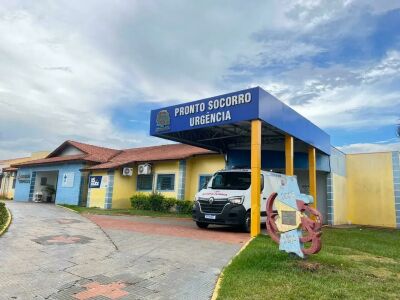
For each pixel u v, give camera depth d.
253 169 11.52
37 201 30.20
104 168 23.50
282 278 6.07
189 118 13.52
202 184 21.44
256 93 11.73
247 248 8.59
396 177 19.61
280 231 7.76
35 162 30.33
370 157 20.70
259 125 11.66
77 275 6.48
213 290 5.77
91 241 9.62
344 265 7.23
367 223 20.19
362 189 20.72
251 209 11.31
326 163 18.69
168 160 22.45
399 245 10.96
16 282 5.93
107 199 23.03
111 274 6.60
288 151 13.97
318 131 17.05
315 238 7.11
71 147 30.81
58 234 10.41
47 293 5.51
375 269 7.12
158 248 8.87
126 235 10.78
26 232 10.37
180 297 5.46
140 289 5.80
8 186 36.75
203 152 21.00
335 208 18.92
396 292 5.57
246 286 5.66
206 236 10.92
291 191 7.68
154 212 20.92
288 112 13.72
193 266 7.20
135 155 28.61
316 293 5.34
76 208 20.89
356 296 5.27
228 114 12.31
